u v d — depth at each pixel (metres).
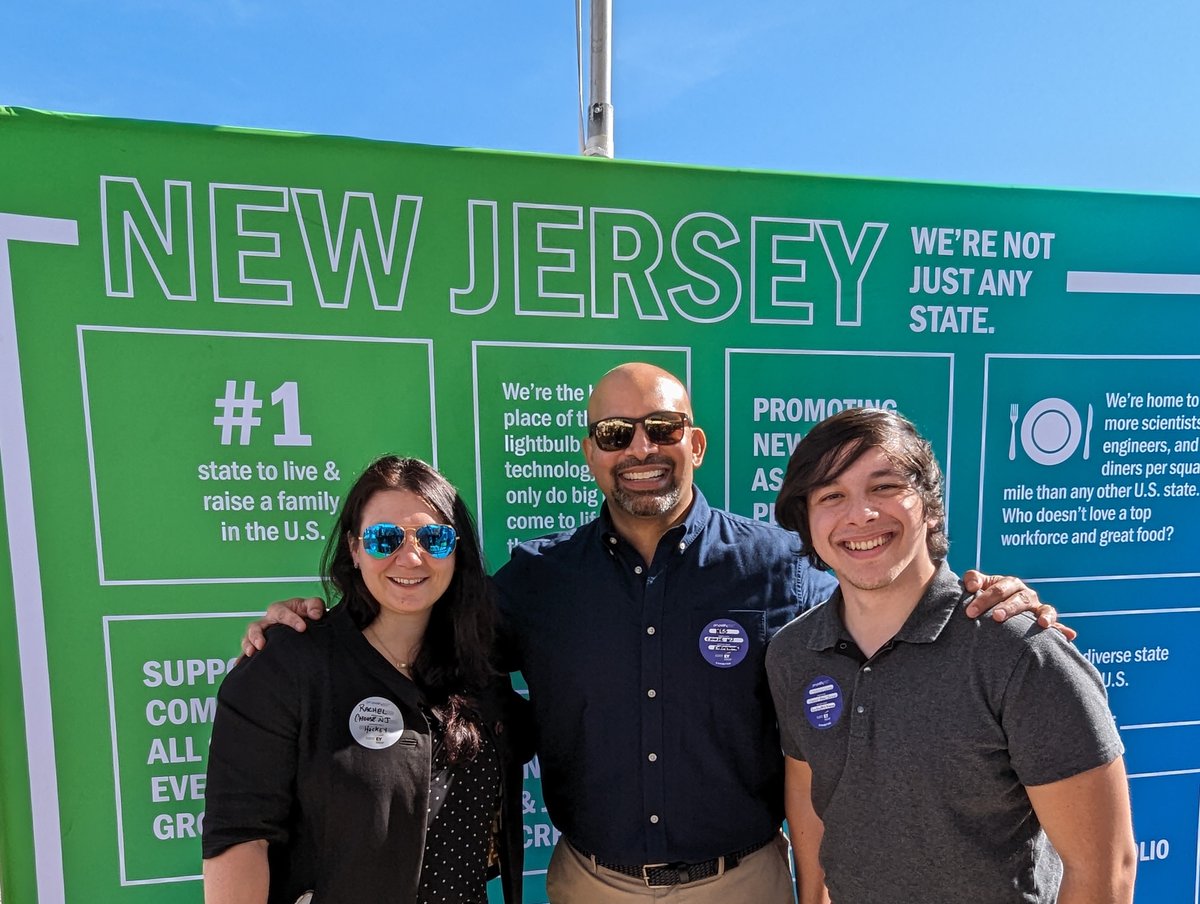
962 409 1.90
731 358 1.82
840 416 1.16
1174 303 1.96
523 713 1.46
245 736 1.12
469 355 1.72
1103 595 1.98
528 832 1.83
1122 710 2.00
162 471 1.62
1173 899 2.04
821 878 1.36
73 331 1.56
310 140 1.63
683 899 1.37
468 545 1.26
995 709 1.02
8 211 1.52
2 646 1.57
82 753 1.61
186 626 1.65
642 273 1.77
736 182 1.79
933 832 1.05
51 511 1.58
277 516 1.67
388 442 1.70
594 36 1.89
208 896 1.09
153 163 1.57
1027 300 1.91
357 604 1.24
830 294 1.84
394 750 1.12
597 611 1.43
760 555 1.48
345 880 1.08
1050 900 1.09
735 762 1.41
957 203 1.86
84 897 1.62
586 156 1.73
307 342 1.66
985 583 1.13
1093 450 1.96
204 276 1.61
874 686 1.11
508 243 1.71
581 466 1.79
